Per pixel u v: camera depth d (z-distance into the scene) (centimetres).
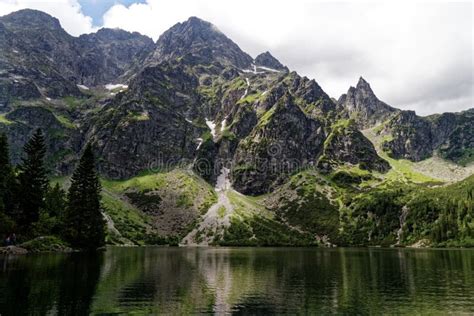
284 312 5659
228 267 12169
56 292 6375
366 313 5638
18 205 14800
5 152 13725
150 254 18300
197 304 6084
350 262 14550
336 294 7156
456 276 9962
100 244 19612
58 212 18925
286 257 17562
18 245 13588
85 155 17288
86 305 5612
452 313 5662
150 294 6756
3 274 7931
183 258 15988
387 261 15062
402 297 6875
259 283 8512
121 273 9412
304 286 8112
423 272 10900
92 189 17450
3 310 5078
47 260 11069
